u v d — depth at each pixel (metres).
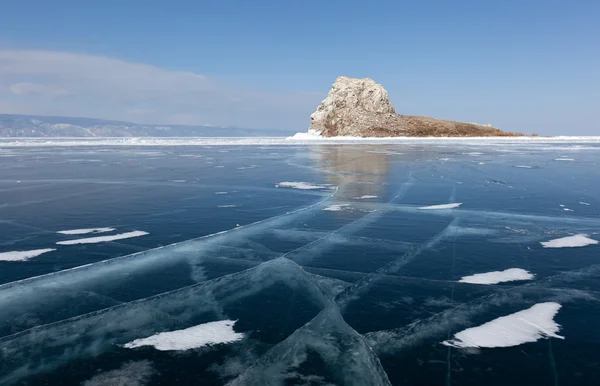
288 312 4.80
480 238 7.82
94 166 20.03
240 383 3.49
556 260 6.61
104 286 5.54
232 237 7.83
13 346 4.07
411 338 4.21
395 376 3.58
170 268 6.21
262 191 12.89
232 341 4.18
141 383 3.50
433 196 12.02
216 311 4.83
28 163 21.36
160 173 17.34
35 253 6.87
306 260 6.58
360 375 3.60
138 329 4.41
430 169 18.64
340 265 6.37
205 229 8.41
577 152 29.27
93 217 9.44
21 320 4.60
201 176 16.38
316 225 8.73
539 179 15.54
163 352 3.98
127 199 11.57
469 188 13.41
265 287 5.52
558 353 3.94
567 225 8.75
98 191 12.85
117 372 3.66
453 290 5.44
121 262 6.46
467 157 24.92
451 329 4.39
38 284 5.60
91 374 3.62
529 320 4.60
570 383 3.49
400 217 9.45
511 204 10.92
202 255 6.80
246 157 25.48
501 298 5.19
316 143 43.34
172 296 5.24
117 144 39.47
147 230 8.33
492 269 6.20
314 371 3.66
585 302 5.07
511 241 7.62
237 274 5.98
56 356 3.91
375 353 3.93
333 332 4.34
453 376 3.58
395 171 17.95
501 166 19.95
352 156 25.88
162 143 42.19
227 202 11.18
